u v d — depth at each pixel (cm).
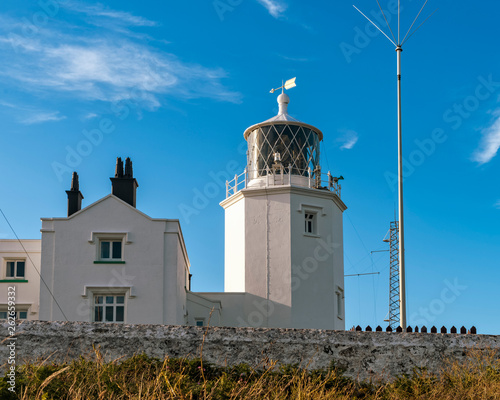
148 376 1340
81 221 3112
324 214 3606
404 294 2584
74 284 3050
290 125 3775
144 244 3102
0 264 3325
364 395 1488
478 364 1589
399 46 2867
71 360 1538
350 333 1636
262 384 1360
